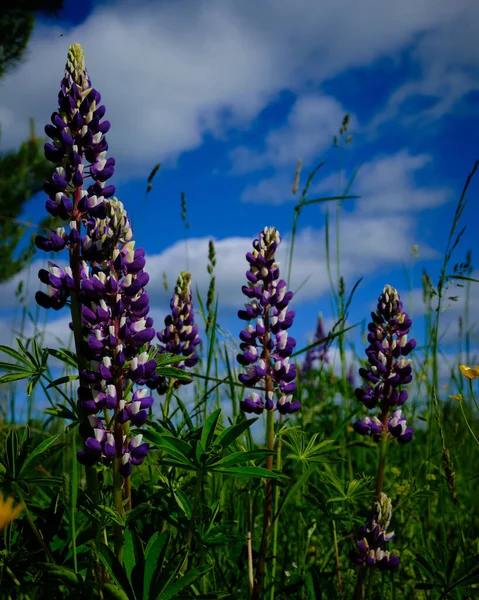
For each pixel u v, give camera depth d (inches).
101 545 16.6
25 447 17.9
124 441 18.4
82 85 21.0
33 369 19.2
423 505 31.0
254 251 25.7
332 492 24.6
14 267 103.7
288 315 25.6
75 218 20.3
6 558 18.2
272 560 25.0
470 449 38.5
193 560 21.6
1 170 120.2
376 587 27.0
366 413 38.1
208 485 27.8
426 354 34.5
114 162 21.1
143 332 18.9
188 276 28.4
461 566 23.2
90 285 18.7
